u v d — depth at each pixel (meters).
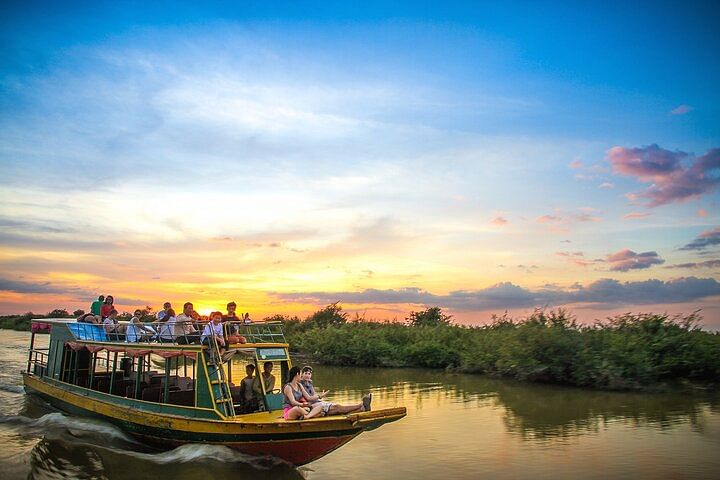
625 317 24.86
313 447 10.87
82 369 16.72
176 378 14.91
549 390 21.16
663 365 21.62
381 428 14.98
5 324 57.25
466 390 21.52
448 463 11.78
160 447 12.66
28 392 19.14
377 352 31.64
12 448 12.77
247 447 11.01
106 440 13.48
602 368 20.91
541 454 12.30
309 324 42.16
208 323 12.40
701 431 14.14
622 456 12.05
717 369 21.48
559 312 25.59
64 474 11.05
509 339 25.33
